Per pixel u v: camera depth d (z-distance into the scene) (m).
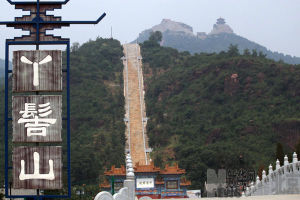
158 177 64.56
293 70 162.75
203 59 190.88
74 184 110.19
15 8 22.12
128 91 170.62
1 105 147.50
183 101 161.25
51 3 22.17
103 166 123.38
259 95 155.38
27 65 21.36
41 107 21.11
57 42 21.91
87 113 150.00
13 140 20.94
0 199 44.44
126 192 23.69
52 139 21.05
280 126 132.75
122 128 142.00
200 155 114.81
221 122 145.62
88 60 187.50
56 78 21.38
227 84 162.75
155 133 142.00
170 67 191.75
